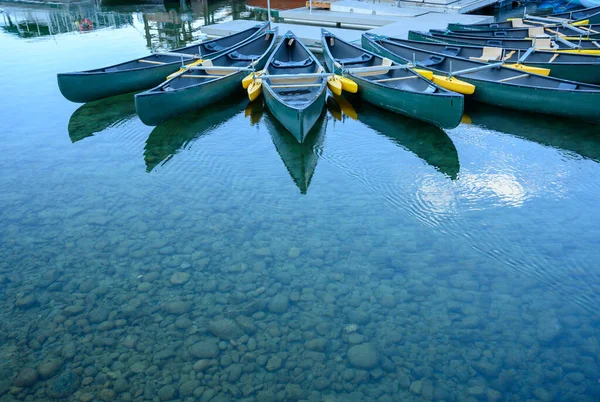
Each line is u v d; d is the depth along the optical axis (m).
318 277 6.05
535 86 9.55
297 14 19.42
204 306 5.65
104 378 4.79
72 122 10.80
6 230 7.13
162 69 11.84
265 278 6.06
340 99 11.71
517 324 5.31
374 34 15.04
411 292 5.78
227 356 5.00
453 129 9.91
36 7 24.55
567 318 5.38
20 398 4.61
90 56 15.55
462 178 8.09
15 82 13.28
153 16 22.27
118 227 7.14
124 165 8.90
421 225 6.97
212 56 12.75
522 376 4.73
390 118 10.52
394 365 4.87
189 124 10.52
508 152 8.90
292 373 4.80
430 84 9.95
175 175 8.51
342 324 5.36
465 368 4.82
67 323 5.46
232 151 9.27
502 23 16.14
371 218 7.16
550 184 7.82
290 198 7.71
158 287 5.96
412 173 8.31
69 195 7.98
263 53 13.09
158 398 4.57
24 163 9.01
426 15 18.64
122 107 11.59
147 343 5.18
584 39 13.16
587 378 4.70
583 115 9.36
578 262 6.14
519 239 6.59
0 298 5.85
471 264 6.20
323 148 9.25
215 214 7.38
